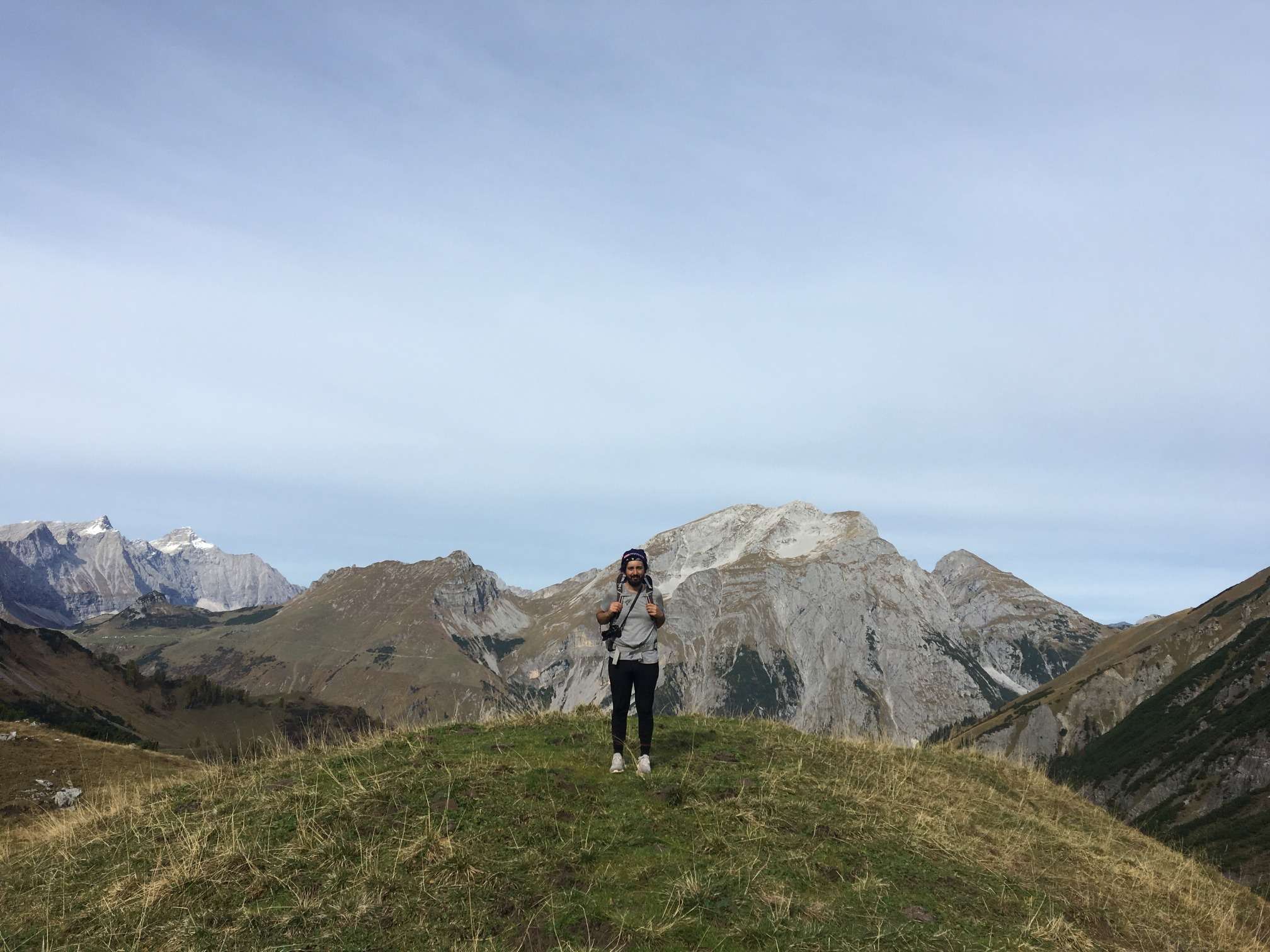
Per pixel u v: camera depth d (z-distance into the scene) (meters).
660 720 14.71
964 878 9.72
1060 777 148.00
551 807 9.79
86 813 12.47
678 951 7.24
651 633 11.20
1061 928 8.94
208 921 7.76
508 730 13.48
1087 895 10.36
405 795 10.00
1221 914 11.55
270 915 7.76
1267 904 13.18
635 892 8.12
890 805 11.63
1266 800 100.62
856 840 10.02
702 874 8.53
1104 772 137.50
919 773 14.55
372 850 8.71
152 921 7.88
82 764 22.00
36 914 8.40
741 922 7.74
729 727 14.70
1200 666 150.75
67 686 108.25
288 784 11.10
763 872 8.76
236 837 9.15
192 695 127.56
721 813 10.02
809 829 10.05
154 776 22.03
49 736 24.11
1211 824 100.38
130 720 108.56
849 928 7.95
